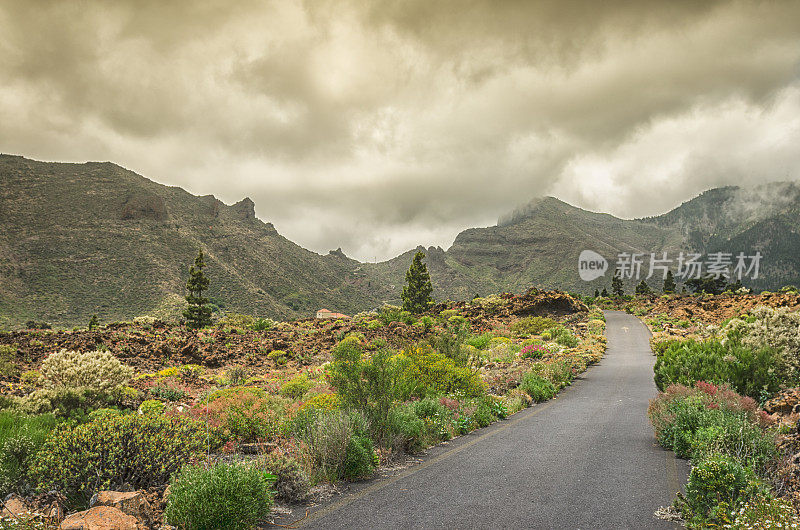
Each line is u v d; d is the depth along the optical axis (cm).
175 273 17375
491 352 3053
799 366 1189
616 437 950
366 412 831
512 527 485
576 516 516
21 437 581
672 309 6531
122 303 14788
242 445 795
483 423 1120
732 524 447
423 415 1041
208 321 4984
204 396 1378
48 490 520
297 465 621
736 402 855
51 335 2858
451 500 573
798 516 459
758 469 611
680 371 1231
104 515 435
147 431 589
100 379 1207
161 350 2564
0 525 417
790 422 848
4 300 13788
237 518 461
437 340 1714
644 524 493
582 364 2561
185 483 488
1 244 16800
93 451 539
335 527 489
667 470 698
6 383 1481
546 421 1159
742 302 5222
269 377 2123
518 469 716
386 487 632
